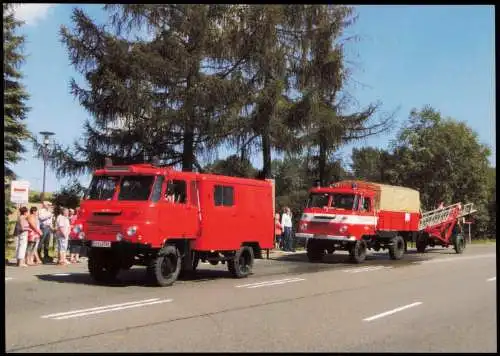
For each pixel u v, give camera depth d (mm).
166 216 13359
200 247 14430
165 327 8461
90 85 25250
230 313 9781
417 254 28031
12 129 26578
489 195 48656
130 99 23953
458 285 14469
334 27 28750
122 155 26922
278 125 25828
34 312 9562
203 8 24703
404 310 10414
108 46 24531
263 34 25141
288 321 9109
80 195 27344
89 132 27047
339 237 21406
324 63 29000
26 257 17641
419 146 45812
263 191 16922
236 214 15672
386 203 23562
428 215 27891
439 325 9047
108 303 10633
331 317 9547
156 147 27094
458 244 29031
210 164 27734
